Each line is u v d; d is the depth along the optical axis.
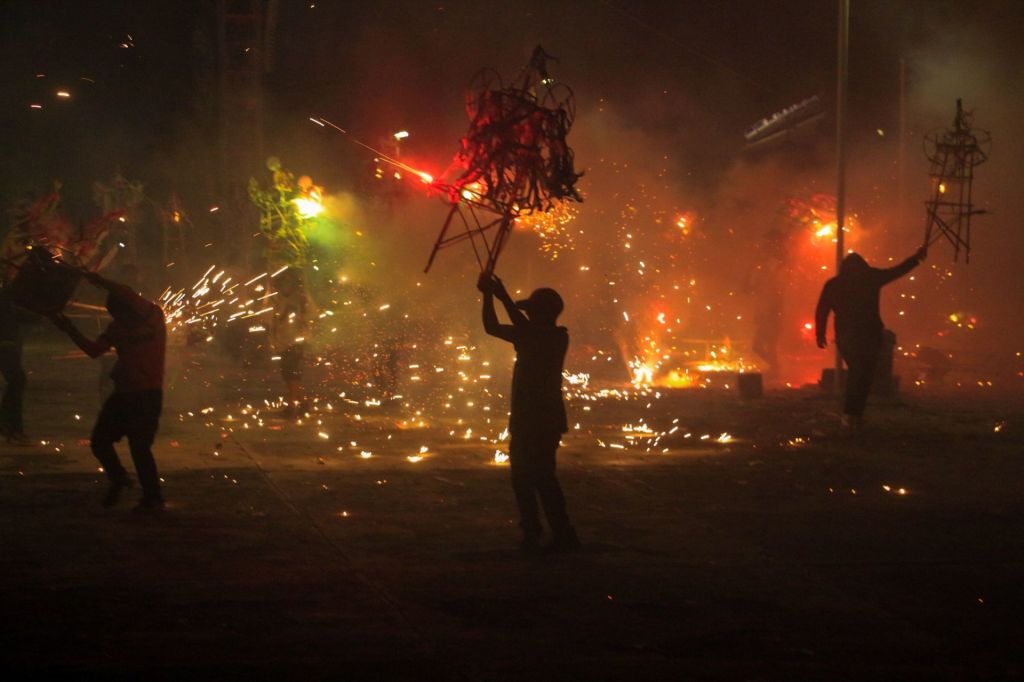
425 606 7.94
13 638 7.13
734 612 7.91
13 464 13.09
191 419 17.22
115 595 8.06
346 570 8.81
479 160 9.59
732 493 11.98
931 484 12.55
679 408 19.33
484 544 9.70
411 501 11.39
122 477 10.80
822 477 12.91
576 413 18.62
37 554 9.12
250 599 8.02
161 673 6.57
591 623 7.62
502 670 6.72
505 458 13.91
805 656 7.05
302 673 6.62
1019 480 12.82
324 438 15.44
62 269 10.59
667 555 9.41
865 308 16.55
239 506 11.03
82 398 19.95
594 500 11.58
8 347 14.41
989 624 7.72
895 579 8.77
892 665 6.92
